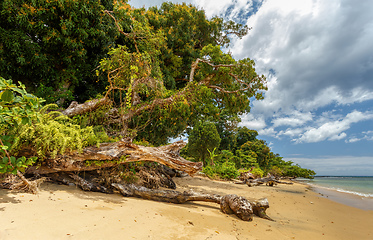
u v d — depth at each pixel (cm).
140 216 351
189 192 546
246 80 1381
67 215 297
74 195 432
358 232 474
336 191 1418
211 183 1196
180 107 959
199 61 1389
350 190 1537
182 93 996
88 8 834
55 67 880
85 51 868
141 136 1070
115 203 421
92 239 233
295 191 1245
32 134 457
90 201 404
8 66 693
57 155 497
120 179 601
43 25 738
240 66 1303
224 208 493
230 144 4216
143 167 725
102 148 529
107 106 796
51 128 488
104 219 305
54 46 812
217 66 1328
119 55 655
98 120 805
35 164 485
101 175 600
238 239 325
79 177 532
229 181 1563
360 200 992
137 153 560
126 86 740
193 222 370
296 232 431
